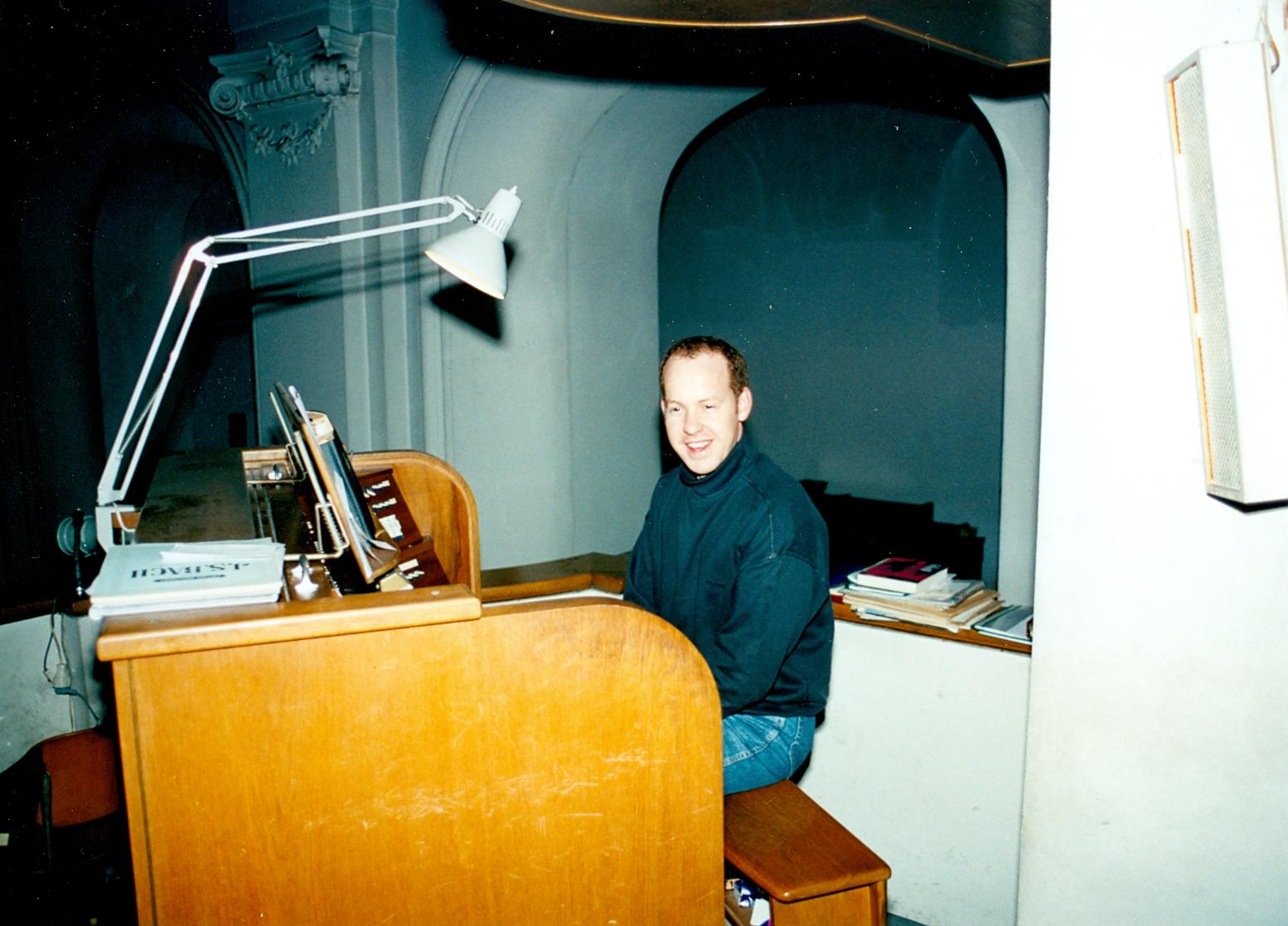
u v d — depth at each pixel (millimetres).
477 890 1104
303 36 3107
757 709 1694
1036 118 2352
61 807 2459
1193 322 1337
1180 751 1482
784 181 3576
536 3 1939
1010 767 2188
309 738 1019
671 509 1792
